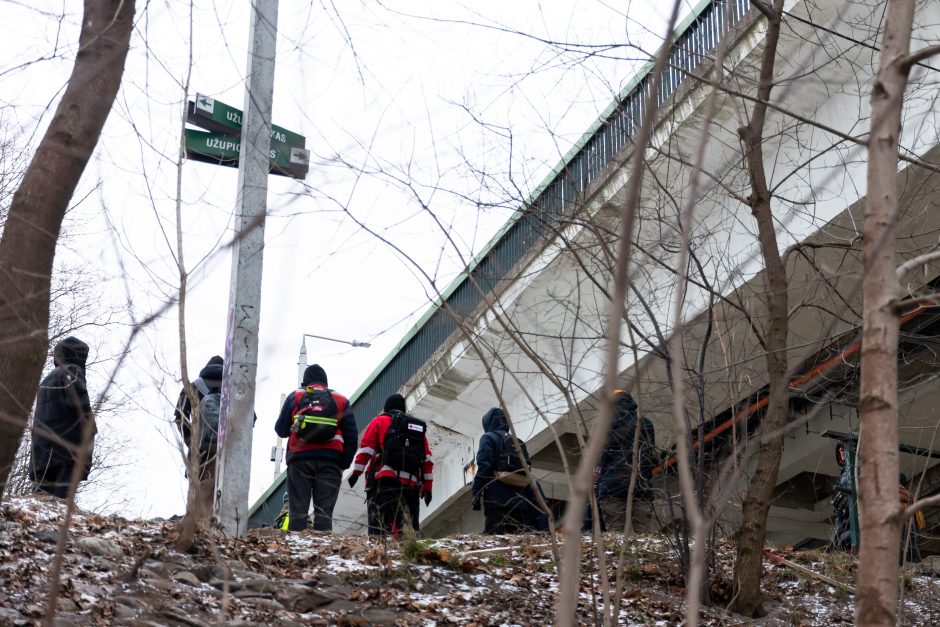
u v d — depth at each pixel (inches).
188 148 323.0
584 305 304.0
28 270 191.8
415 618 262.1
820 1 363.6
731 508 318.0
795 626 300.5
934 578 366.3
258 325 321.1
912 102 310.5
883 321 138.9
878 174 144.5
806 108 396.8
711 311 292.0
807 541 721.6
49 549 255.6
